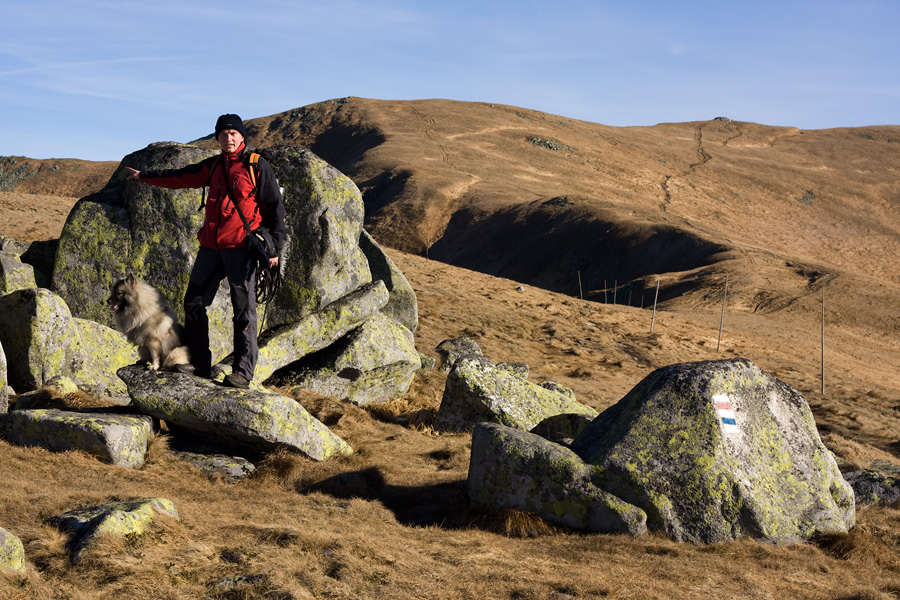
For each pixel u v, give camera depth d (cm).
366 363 1478
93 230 1284
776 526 748
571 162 18575
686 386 811
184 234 1268
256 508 720
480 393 1277
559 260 12538
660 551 691
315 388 1427
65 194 19800
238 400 851
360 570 541
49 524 560
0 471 709
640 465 762
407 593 512
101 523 539
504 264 12975
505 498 792
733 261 10162
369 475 906
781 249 13475
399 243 14062
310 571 526
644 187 17200
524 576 576
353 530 681
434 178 16300
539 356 3706
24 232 3791
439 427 1321
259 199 661
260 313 1378
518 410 1266
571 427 1229
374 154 18450
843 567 699
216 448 912
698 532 741
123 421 833
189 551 539
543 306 5097
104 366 1167
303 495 809
